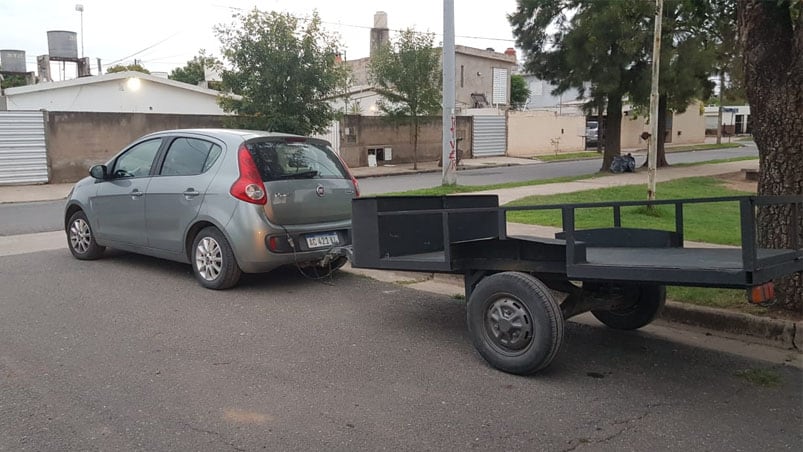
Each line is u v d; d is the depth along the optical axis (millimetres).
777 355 5105
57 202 16438
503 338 4645
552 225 10336
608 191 15336
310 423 3811
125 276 7512
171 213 7145
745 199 3721
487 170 26031
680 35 19891
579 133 39531
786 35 5457
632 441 3648
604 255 5008
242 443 3557
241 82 18031
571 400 4203
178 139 7391
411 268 5203
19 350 5008
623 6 19047
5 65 37062
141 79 28688
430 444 3572
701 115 46219
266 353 5008
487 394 4281
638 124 41562
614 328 5758
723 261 4375
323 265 6660
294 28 18109
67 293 6738
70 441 3549
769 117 5555
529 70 23141
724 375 4684
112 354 4938
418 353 5066
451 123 16391
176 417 3867
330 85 18781
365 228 5441
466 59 41125
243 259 6613
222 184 6691
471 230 6012
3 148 19359
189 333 5469
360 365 4785
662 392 4359
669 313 5922
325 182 7172
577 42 20219
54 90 26906
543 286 4488
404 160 29188
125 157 7945
